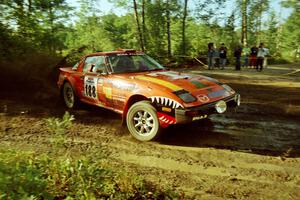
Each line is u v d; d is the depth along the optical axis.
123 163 4.51
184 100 4.82
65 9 17.70
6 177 2.62
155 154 4.83
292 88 10.34
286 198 3.46
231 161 4.49
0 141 5.51
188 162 4.50
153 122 5.15
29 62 11.78
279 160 4.47
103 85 6.26
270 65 21.86
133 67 6.37
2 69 10.95
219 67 18.41
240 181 3.89
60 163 3.55
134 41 30.62
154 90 5.14
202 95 5.04
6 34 11.46
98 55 6.75
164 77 5.64
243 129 5.92
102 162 4.38
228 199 3.47
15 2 12.81
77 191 3.10
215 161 4.51
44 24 16.33
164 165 4.43
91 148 5.11
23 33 13.52
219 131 5.83
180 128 6.00
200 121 6.34
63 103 8.43
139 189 3.55
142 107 5.23
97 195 3.24
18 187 2.61
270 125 6.13
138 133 5.41
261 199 3.46
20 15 13.07
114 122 6.57
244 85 11.37
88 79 6.77
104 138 5.61
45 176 3.42
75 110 7.66
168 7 25.09
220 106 5.00
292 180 3.87
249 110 7.36
